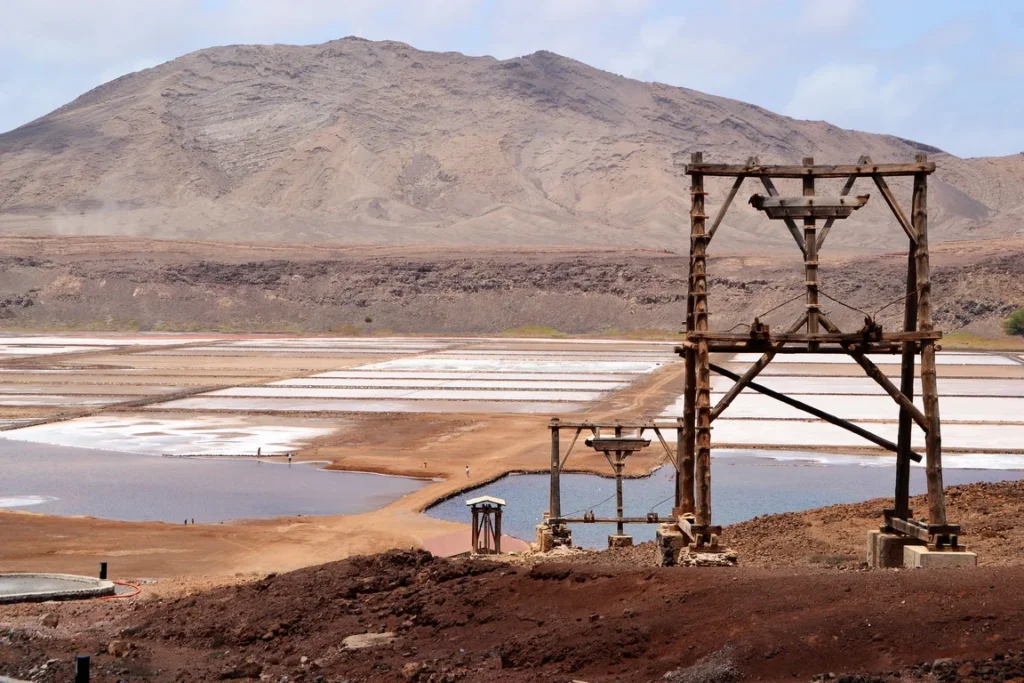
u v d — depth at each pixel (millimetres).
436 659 17641
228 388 101875
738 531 29906
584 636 17094
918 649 14953
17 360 131125
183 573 37188
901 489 23422
